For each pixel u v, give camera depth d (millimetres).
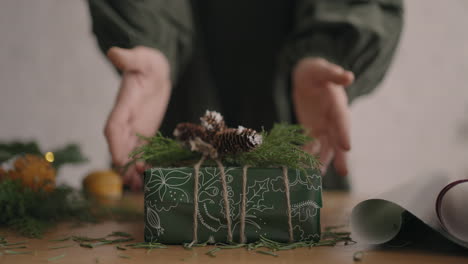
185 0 1569
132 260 844
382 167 3609
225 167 951
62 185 1271
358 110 3609
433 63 3596
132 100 1298
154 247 915
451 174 979
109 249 915
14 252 888
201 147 996
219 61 2033
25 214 1142
